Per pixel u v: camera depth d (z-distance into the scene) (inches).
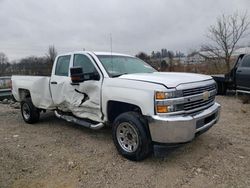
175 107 150.5
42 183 142.9
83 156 177.8
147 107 154.2
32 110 269.4
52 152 187.2
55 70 238.2
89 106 197.9
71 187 138.4
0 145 205.5
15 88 291.9
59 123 273.4
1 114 334.3
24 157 178.9
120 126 171.5
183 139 150.5
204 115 163.8
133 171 153.8
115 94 173.6
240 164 159.9
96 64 196.7
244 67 404.5
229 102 380.5
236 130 231.3
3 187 139.1
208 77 186.2
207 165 159.3
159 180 143.2
